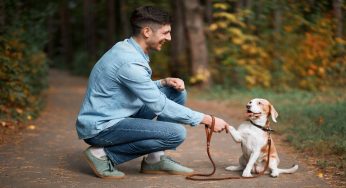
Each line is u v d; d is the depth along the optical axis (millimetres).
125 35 20156
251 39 12453
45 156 5387
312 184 4273
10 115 7496
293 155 5500
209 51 13609
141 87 4199
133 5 18578
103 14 28391
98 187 4172
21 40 9062
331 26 11508
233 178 4461
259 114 4434
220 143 6316
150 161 4656
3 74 7254
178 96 4789
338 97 9852
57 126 7570
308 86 11719
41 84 11242
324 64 11836
